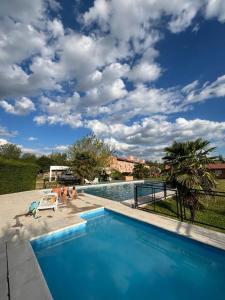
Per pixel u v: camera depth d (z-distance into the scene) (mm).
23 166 17125
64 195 12062
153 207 9977
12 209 9461
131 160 58969
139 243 6395
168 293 4016
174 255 5633
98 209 9602
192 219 7500
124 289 4137
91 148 27062
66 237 6754
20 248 5078
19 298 3213
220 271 4824
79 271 4828
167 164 9016
